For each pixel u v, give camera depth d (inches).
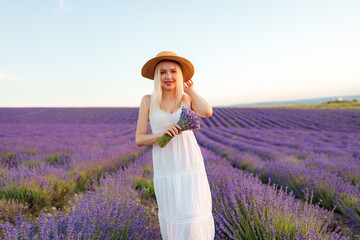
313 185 145.0
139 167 193.2
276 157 286.0
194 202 58.4
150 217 115.2
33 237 61.1
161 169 62.0
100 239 70.9
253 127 968.9
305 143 460.4
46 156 244.8
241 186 100.6
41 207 117.3
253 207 86.9
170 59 63.0
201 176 62.3
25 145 307.6
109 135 549.6
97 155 228.7
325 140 548.4
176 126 58.1
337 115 1179.3
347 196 121.1
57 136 482.3
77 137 468.1
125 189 118.9
